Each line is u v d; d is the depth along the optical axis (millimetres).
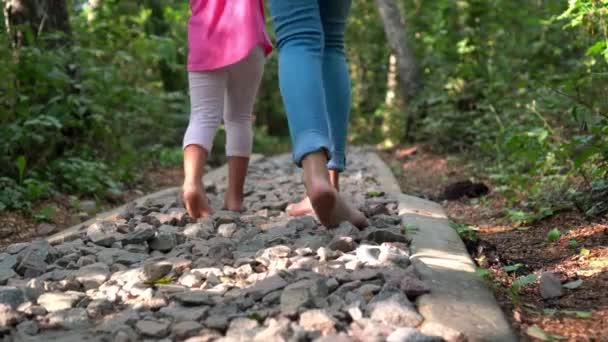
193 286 2004
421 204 3197
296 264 2086
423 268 2031
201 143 2791
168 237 2475
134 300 1909
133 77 7516
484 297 1870
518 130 5168
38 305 1890
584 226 2941
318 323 1635
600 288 2127
